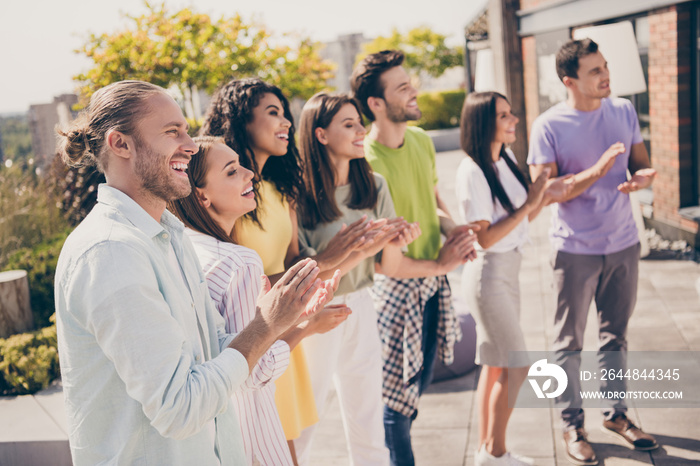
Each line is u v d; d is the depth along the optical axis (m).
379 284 2.85
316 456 3.20
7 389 3.71
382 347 2.82
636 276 3.04
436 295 2.93
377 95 2.82
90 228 1.33
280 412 2.17
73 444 1.39
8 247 6.24
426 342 2.94
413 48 26.58
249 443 1.85
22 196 6.57
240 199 1.97
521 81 10.55
